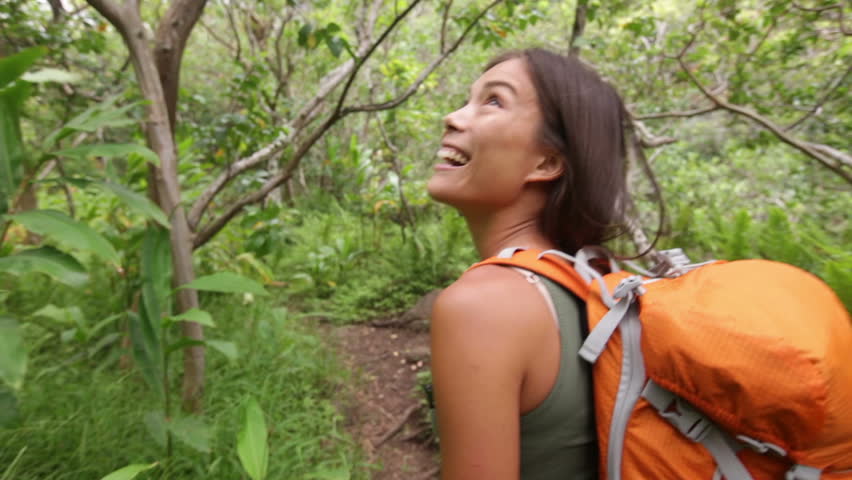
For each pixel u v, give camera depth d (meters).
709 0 3.32
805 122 4.21
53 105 3.17
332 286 4.69
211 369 2.63
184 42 2.04
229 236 3.82
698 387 0.50
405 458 2.54
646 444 0.53
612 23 3.97
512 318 0.56
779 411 0.47
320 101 2.88
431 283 4.82
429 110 6.26
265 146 2.80
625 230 0.80
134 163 2.64
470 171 0.71
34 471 1.56
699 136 7.82
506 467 0.53
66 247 3.67
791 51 3.23
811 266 2.84
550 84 0.70
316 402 2.73
